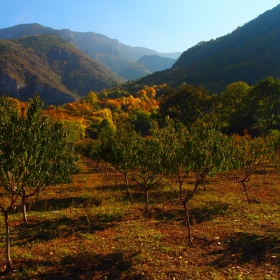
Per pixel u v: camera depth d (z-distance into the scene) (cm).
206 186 1912
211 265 747
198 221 1163
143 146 1220
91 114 9856
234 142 1357
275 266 727
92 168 3894
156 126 1059
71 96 15325
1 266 761
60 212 1349
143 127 7125
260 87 4659
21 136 648
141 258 788
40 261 786
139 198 1652
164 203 1498
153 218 1225
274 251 816
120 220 1205
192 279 669
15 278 693
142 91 13050
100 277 698
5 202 1560
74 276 705
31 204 1538
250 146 1452
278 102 4634
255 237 934
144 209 1377
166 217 1238
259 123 5166
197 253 828
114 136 1814
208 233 1001
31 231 1064
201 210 1323
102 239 957
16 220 1219
